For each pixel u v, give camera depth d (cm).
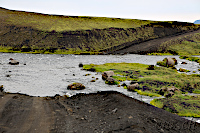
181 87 2511
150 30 15862
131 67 4419
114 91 2227
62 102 1695
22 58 6150
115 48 11944
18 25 12581
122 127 1076
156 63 5397
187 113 1485
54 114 1305
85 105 1614
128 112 1381
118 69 4053
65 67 4478
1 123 1072
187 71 4022
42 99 1775
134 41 13675
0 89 2089
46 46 10594
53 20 16025
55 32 12575
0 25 11950
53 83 2647
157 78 2895
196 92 2306
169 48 10838
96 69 4066
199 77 2994
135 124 1126
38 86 2411
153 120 1235
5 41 10231
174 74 3316
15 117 1191
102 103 1681
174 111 1532
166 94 2094
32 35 11600
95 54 9469
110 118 1249
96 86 2528
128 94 2122
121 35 14500
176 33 15262
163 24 17512
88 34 13350
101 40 13125
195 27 17112
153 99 1889
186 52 10062
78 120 1207
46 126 1073
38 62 5278
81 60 6384
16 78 2848
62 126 1086
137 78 3136
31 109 1391
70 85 2353
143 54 9338
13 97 1745
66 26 14500
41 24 14100
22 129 1013
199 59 6500
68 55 8538
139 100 1823
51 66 4559
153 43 12325
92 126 1100
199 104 1697
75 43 11756
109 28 15262
